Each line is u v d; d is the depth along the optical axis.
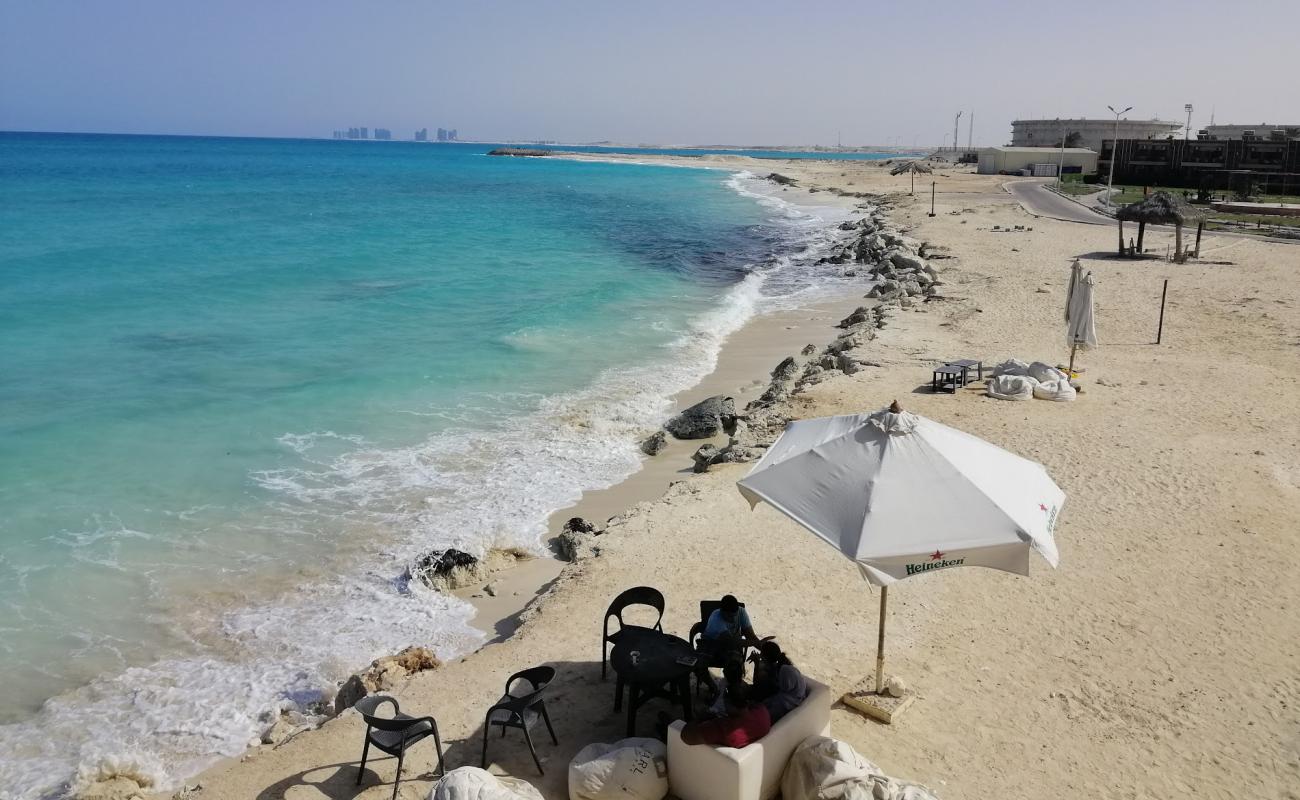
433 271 38.38
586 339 26.64
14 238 42.62
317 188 92.94
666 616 11.01
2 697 10.02
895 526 7.43
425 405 20.02
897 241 45.09
